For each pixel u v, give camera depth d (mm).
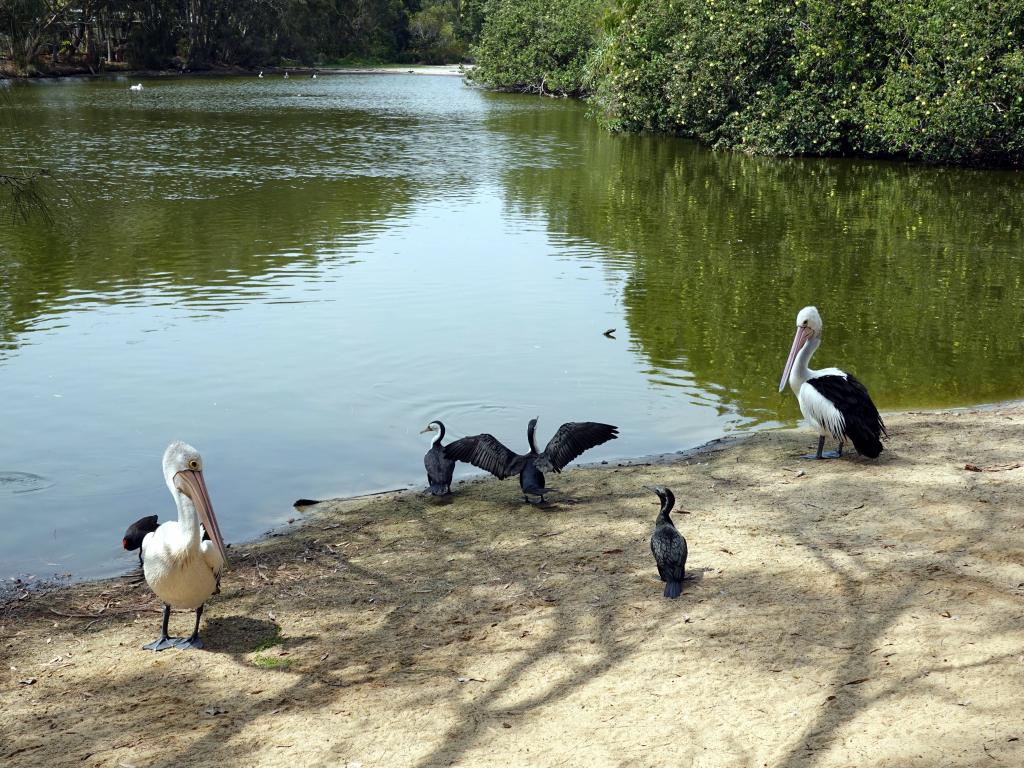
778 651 6223
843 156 39656
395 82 90750
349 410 12031
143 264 19781
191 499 6664
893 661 5969
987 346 14727
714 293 17812
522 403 12242
